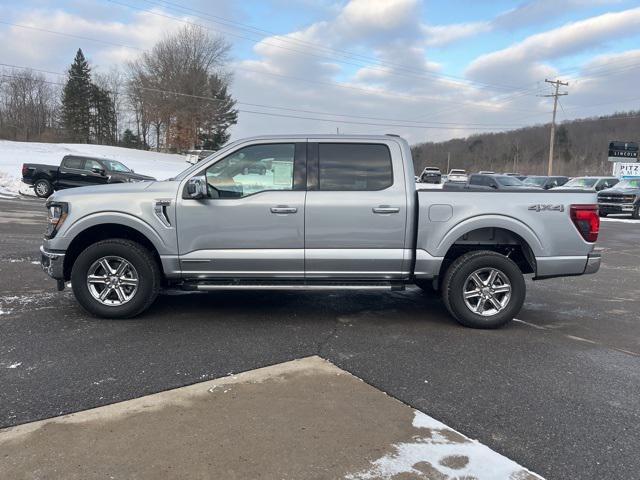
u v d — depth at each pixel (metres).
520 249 5.81
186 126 67.94
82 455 2.78
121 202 5.21
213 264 5.27
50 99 81.69
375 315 5.81
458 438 3.06
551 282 8.23
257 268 5.30
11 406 3.36
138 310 5.34
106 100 79.69
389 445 2.95
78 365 4.09
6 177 25.30
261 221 5.21
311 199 5.22
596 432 3.19
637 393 3.80
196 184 5.06
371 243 5.28
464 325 5.43
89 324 5.18
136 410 3.33
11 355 4.28
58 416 3.23
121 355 4.33
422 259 5.31
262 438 2.99
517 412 3.44
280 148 5.34
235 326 5.25
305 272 5.32
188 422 3.17
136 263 5.25
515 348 4.78
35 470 2.64
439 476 2.66
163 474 2.62
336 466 2.72
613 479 2.70
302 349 4.59
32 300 6.04
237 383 3.80
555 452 2.95
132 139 79.31
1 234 11.16
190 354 4.39
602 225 18.78
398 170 5.34
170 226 5.20
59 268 5.30
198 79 67.69
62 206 5.25
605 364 4.40
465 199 5.30
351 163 5.35
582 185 27.31
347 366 4.20
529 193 5.38
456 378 4.01
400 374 4.06
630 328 5.56
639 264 10.15
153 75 68.50
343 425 3.18
